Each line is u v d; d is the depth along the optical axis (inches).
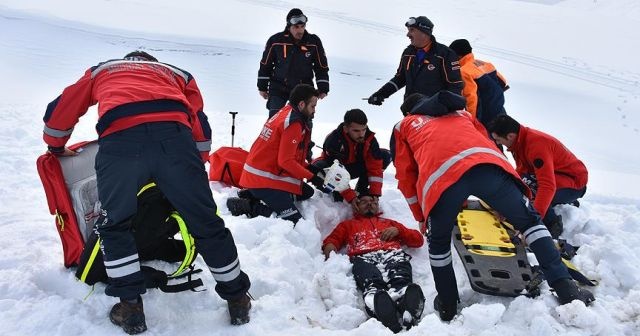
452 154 113.0
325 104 389.1
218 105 349.1
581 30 965.2
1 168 174.7
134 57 112.1
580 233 157.9
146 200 109.3
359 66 555.5
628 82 617.3
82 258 107.3
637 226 162.6
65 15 632.4
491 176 111.4
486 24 970.1
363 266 135.1
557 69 665.0
